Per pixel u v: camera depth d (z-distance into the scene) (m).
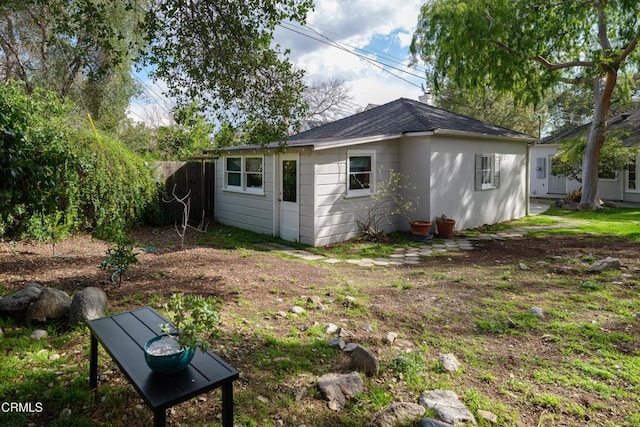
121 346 2.38
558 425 2.50
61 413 2.46
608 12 13.71
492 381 3.00
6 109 4.29
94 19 5.71
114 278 5.23
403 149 10.33
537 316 4.25
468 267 6.66
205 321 2.32
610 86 13.97
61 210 7.71
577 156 15.88
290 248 8.57
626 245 8.30
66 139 7.61
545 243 8.86
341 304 4.66
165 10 5.53
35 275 5.35
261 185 10.26
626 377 3.04
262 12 5.71
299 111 6.34
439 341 3.69
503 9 12.77
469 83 14.62
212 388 2.01
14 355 3.14
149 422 2.42
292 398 2.71
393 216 10.39
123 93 14.90
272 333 3.73
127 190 9.09
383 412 2.52
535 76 14.69
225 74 5.80
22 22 11.65
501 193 12.36
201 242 8.80
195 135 16.66
